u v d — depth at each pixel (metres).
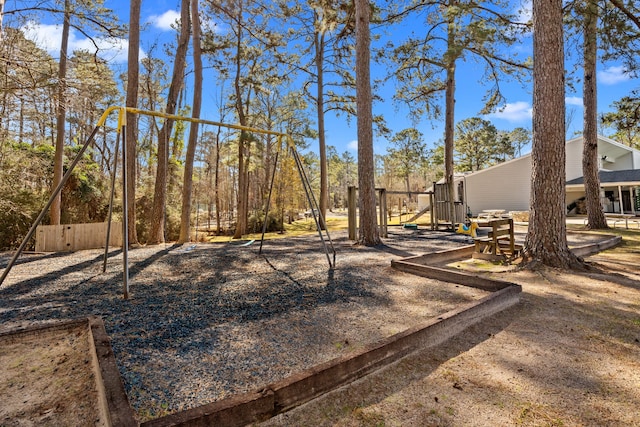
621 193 17.80
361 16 7.03
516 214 16.08
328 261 5.35
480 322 2.65
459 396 1.63
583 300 3.19
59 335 2.58
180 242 9.15
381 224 9.52
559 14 4.50
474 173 20.33
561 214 4.57
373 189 7.60
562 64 4.54
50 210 9.22
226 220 24.70
